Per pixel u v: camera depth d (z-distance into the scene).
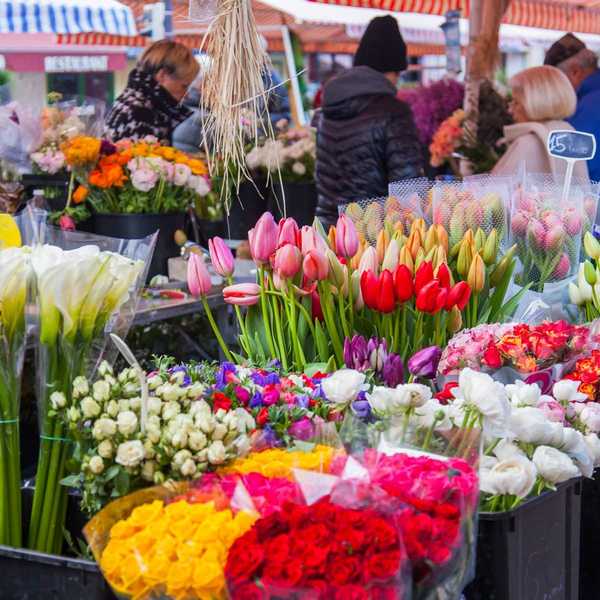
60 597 1.76
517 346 2.41
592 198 3.27
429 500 1.54
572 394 2.26
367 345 2.43
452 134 6.28
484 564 1.88
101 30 7.31
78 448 1.88
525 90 4.81
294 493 1.56
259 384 2.17
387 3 6.78
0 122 4.52
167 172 4.34
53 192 4.54
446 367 2.44
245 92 2.34
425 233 2.81
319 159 4.85
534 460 1.95
